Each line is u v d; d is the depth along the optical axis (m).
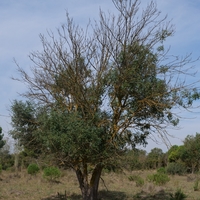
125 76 10.96
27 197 18.08
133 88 11.15
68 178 27.02
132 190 21.12
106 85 11.59
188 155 38.09
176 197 16.58
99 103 11.72
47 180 24.98
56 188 21.81
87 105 11.45
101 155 11.09
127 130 11.57
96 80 11.61
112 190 20.81
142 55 11.20
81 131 10.44
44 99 12.93
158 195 19.02
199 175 32.56
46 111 12.52
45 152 11.98
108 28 11.52
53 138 10.61
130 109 11.37
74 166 11.88
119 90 11.28
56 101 12.53
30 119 13.16
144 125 11.59
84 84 11.73
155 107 11.15
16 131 13.48
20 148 13.92
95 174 12.29
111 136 11.29
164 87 11.00
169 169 36.84
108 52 11.53
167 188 22.53
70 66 11.66
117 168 12.16
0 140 45.22
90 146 10.66
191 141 37.97
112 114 11.65
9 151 47.06
